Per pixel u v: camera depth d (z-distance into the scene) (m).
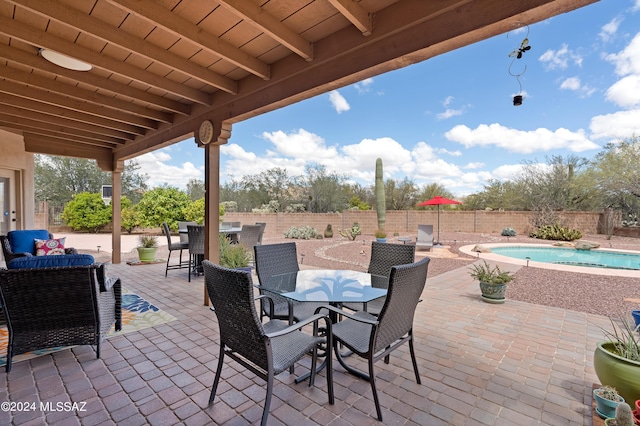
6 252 4.51
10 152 6.04
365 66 2.45
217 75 3.33
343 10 2.10
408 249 3.26
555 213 14.41
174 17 2.30
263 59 3.02
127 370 2.49
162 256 8.65
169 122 4.65
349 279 3.06
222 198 20.84
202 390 2.22
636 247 10.51
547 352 2.85
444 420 1.92
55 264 2.63
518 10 1.76
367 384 2.32
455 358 2.73
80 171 18.81
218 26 2.48
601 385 2.11
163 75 3.40
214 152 4.18
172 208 14.27
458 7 1.99
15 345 2.45
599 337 3.19
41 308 2.46
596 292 4.98
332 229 15.41
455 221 16.08
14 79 3.22
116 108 4.06
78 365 2.56
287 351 1.99
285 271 3.36
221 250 5.37
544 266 7.18
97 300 2.61
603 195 14.63
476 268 4.80
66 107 3.98
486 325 3.52
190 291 4.88
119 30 2.50
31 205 6.52
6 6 2.22
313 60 2.73
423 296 4.71
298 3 2.21
